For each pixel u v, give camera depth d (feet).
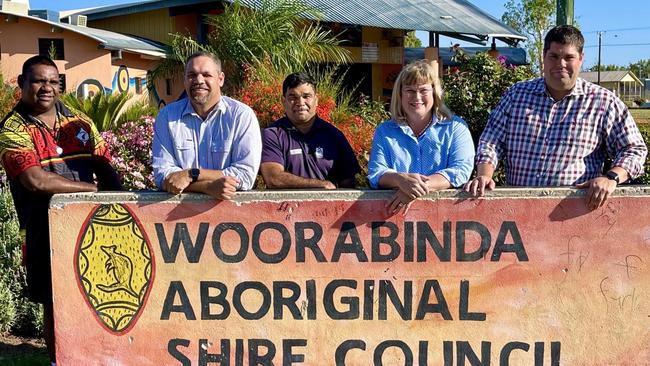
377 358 13.12
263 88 28.25
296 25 39.70
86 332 13.32
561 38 13.28
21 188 14.73
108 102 28.91
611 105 13.60
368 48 68.59
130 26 62.54
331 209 12.94
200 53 13.78
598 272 12.82
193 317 13.20
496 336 13.01
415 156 13.53
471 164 13.41
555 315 12.93
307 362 13.17
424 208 12.87
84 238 13.17
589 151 13.76
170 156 13.79
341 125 26.78
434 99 13.56
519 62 82.74
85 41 51.01
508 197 12.78
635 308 12.82
